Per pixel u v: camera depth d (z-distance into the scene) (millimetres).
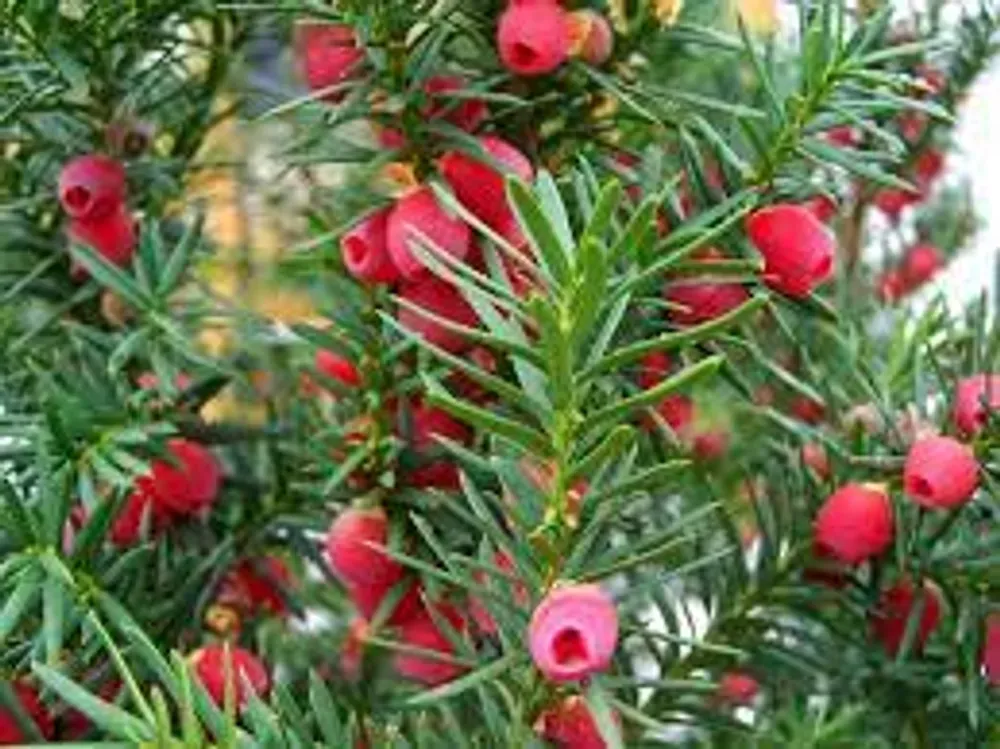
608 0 369
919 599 373
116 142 395
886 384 390
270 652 407
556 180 369
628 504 325
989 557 365
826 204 427
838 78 352
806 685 396
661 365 364
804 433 374
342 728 329
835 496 366
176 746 293
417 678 358
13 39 374
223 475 393
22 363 397
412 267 337
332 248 368
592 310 291
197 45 402
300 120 395
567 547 306
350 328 355
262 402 417
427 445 357
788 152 356
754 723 401
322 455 365
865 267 478
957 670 387
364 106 348
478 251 348
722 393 432
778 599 382
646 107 368
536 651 294
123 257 386
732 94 409
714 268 340
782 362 423
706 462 438
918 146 463
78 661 344
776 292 357
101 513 334
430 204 338
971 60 464
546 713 316
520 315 305
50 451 345
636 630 331
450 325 300
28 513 329
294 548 402
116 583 351
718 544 416
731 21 419
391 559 352
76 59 377
